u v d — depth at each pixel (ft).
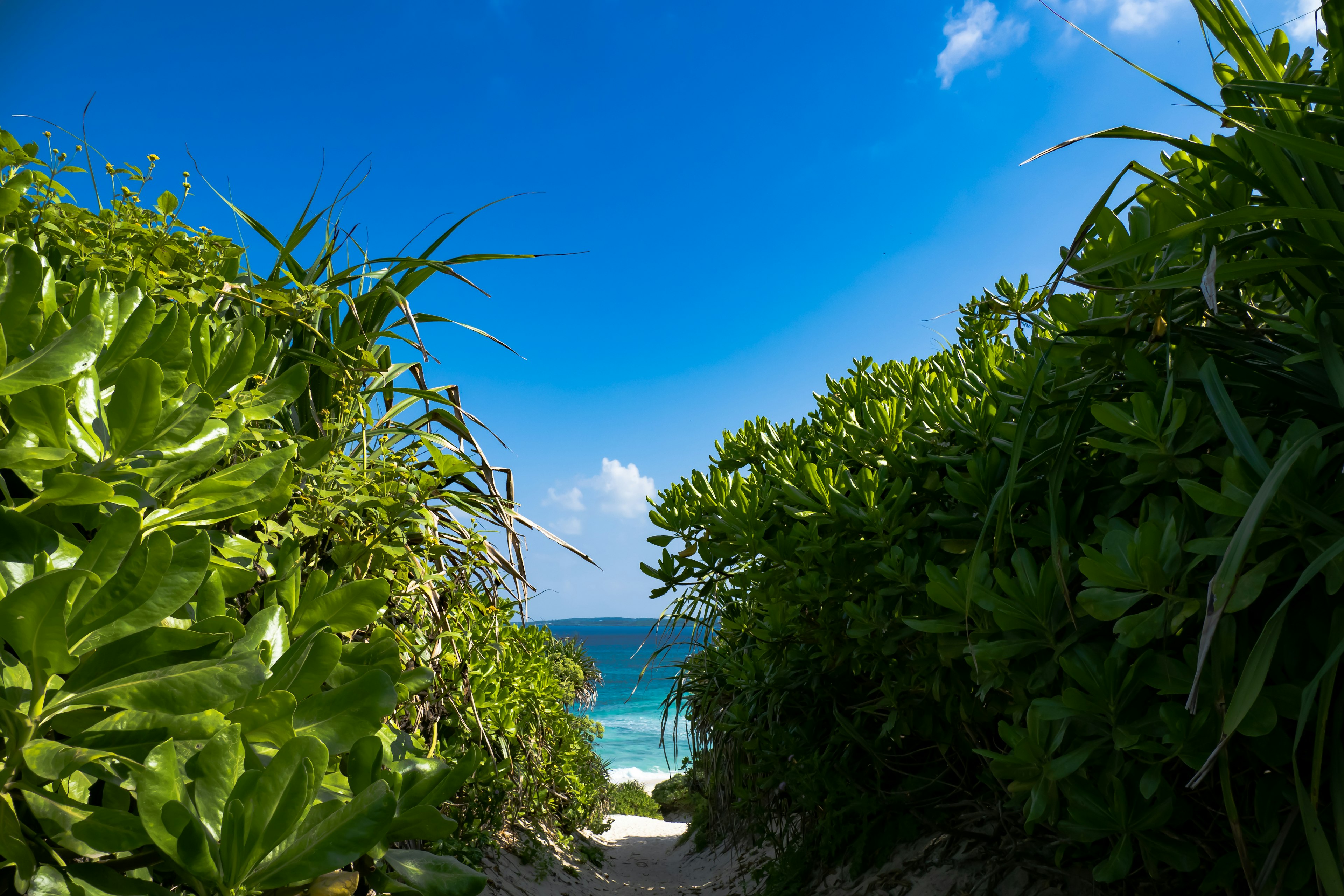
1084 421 5.87
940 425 8.57
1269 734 4.41
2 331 2.54
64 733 2.22
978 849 9.24
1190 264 4.89
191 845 2.04
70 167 6.56
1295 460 3.59
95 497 2.57
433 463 9.78
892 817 11.01
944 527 7.93
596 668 39.32
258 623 3.11
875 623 8.37
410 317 9.46
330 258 9.99
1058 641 5.51
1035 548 6.57
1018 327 6.67
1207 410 4.93
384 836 2.31
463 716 10.94
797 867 12.77
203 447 3.16
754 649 13.51
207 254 7.32
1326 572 3.97
